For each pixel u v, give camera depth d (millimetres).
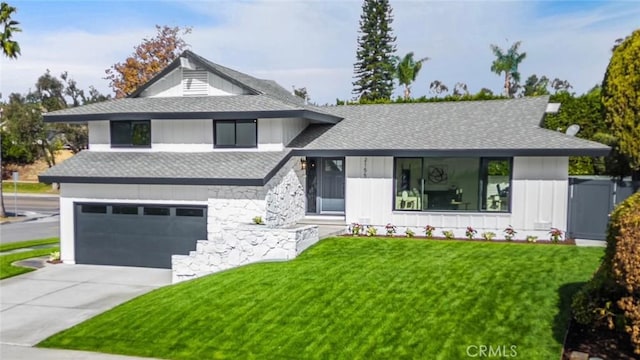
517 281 11297
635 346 7441
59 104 62719
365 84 53094
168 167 17156
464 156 16375
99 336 10531
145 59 48938
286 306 11008
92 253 17594
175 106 18766
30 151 54938
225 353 9336
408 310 10219
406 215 17453
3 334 10883
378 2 52844
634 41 16188
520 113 19422
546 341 8586
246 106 18062
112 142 19516
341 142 18266
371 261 13641
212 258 14695
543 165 16109
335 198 19844
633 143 16328
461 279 11664
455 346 8688
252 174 15836
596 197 16188
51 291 14086
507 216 16516
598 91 24812
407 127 19250
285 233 14477
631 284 7066
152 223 17062
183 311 11359
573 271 11914
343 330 9695
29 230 27766
